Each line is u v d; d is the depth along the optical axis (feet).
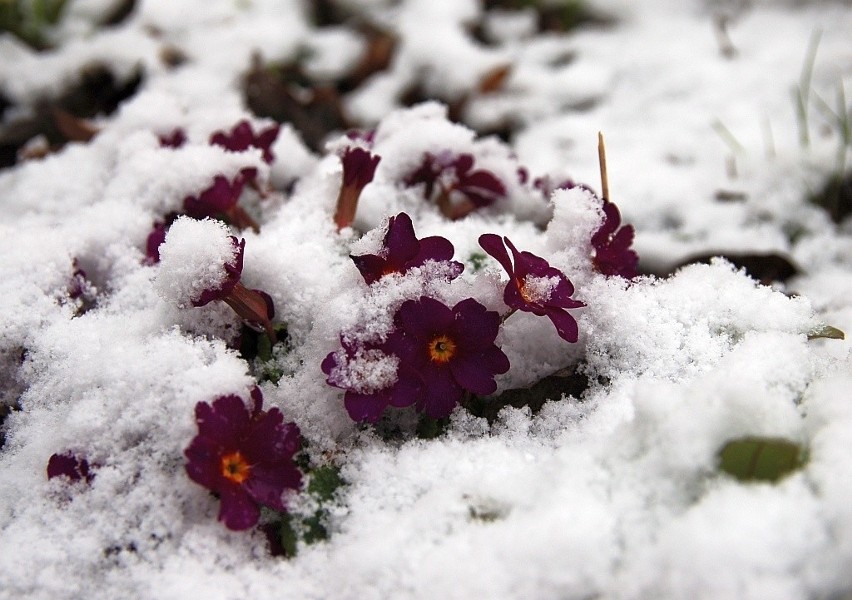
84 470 1.06
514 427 1.08
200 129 1.38
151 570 1.01
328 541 1.02
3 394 1.16
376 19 2.02
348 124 1.66
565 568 0.94
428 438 1.08
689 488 0.95
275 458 1.03
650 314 1.12
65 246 1.22
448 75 1.78
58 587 1.01
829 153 1.52
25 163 1.56
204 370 1.05
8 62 1.78
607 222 1.16
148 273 1.20
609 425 1.05
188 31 2.00
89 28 2.00
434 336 1.07
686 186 1.47
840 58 1.76
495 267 1.15
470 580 0.95
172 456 1.04
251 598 0.99
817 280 1.32
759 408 0.96
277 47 1.93
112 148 1.44
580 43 1.95
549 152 1.57
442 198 1.28
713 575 0.90
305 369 1.10
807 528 0.91
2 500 1.07
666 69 1.80
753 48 1.86
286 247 1.17
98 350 1.12
